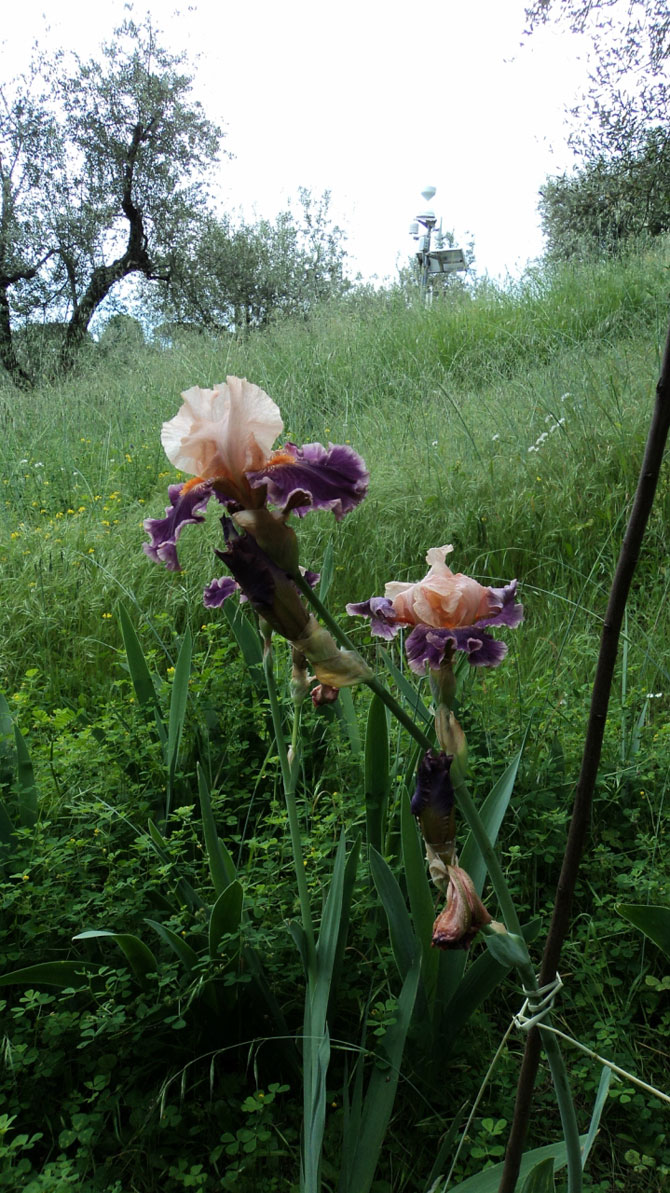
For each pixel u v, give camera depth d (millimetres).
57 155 15367
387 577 5016
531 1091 1386
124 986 2230
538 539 5117
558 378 6797
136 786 2887
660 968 2459
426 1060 2119
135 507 6207
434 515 5316
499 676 3613
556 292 10375
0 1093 2154
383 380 8711
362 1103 1908
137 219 16406
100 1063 2133
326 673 1121
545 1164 1424
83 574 4910
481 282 11961
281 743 1899
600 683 1178
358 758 3004
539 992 1266
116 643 4547
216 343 11016
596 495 5266
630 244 11078
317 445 1333
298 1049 2203
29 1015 2297
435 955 2053
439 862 1157
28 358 13711
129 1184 1998
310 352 9680
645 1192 1959
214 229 17156
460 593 1205
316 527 5160
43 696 4055
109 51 15703
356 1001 2309
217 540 4988
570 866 1244
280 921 2395
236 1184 1941
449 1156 2004
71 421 8695
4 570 5105
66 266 15859
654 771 2938
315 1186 1597
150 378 9641
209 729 3180
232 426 1243
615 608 1144
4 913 2477
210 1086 2100
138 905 2371
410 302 12000
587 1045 2225
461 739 1187
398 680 2521
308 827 2836
